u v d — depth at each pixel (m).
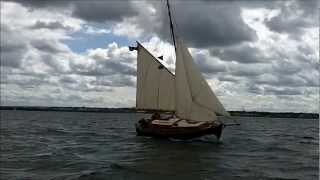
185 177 30.34
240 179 29.72
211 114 52.78
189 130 54.94
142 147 50.56
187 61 54.47
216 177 30.44
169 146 51.66
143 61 62.34
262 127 126.38
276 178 30.23
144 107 62.62
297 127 134.25
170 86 59.84
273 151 48.72
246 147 52.69
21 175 30.28
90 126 109.12
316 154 45.72
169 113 60.16
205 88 53.28
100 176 30.23
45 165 35.12
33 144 54.00
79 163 36.41
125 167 34.22
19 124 114.00
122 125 117.94
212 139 54.81
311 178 30.36
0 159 38.28
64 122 136.12
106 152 45.47
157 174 31.39
